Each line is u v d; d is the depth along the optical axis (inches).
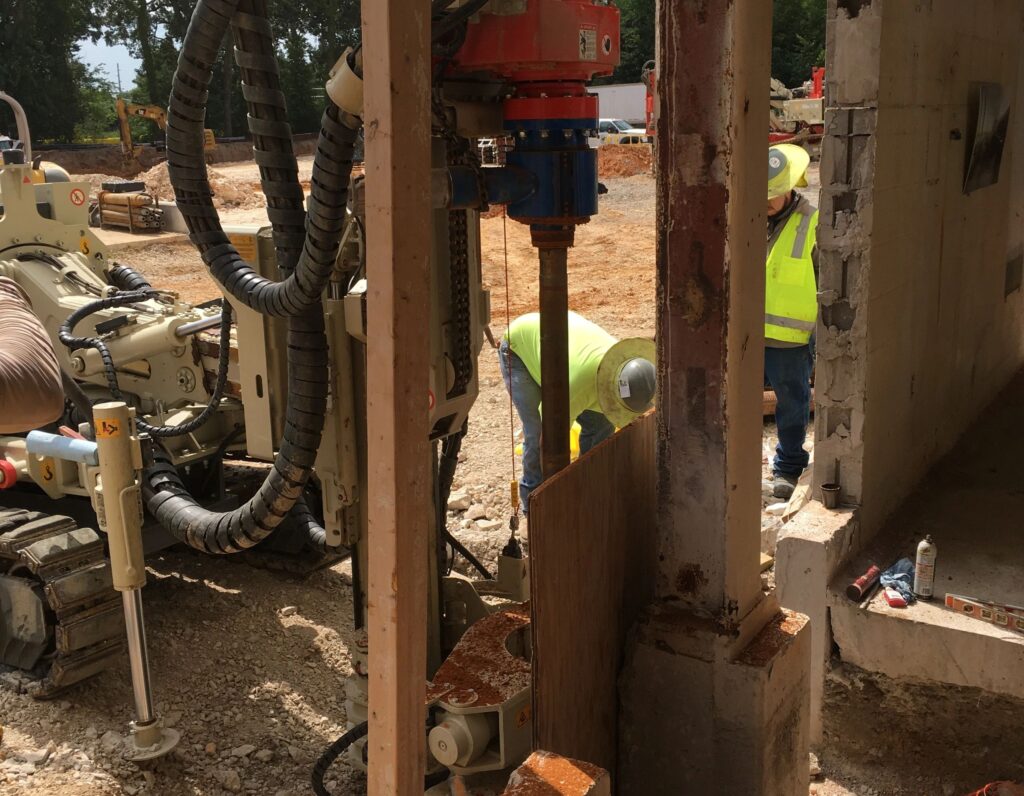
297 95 2118.6
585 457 97.1
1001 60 200.1
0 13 1860.2
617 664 108.0
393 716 72.1
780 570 141.8
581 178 114.0
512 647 126.0
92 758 146.1
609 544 104.2
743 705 101.9
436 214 114.7
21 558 158.4
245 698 166.4
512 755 113.6
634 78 2154.3
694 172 95.4
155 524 184.5
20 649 164.1
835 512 148.6
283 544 210.8
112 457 136.8
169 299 207.6
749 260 98.0
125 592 141.0
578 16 108.0
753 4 92.0
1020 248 245.6
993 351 230.7
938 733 136.9
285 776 147.1
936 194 171.2
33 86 1878.7
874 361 150.3
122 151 1398.9
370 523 71.3
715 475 100.4
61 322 195.8
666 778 107.7
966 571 147.5
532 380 200.4
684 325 99.0
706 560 102.7
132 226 726.5
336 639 186.9
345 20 2126.0
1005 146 213.6
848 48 137.9
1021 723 131.8
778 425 227.5
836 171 142.2
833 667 142.1
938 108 165.3
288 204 117.7
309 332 122.0
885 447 160.6
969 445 203.0
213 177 933.8
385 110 65.7
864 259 142.8
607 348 193.0
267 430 146.2
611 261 652.7
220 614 193.5
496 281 609.9
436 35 102.0
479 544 217.0
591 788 83.0
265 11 112.6
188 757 149.7
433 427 124.0
